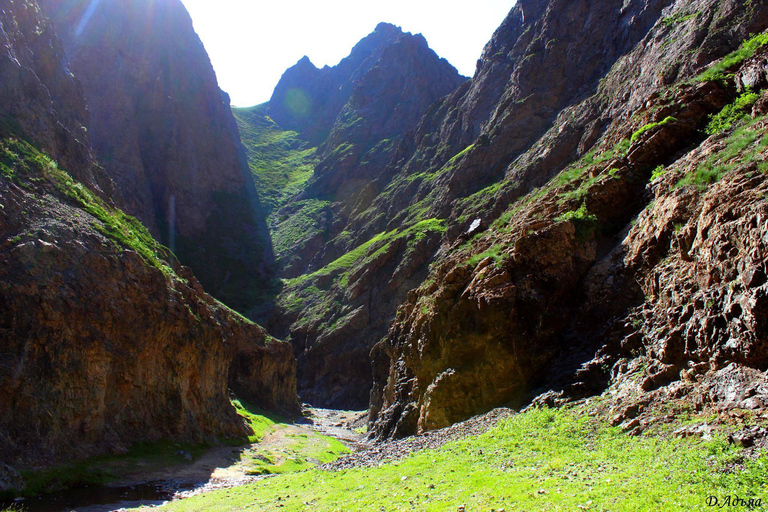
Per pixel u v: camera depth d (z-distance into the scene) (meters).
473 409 26.91
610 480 11.96
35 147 40.56
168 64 153.38
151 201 125.75
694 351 17.36
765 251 15.28
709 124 29.72
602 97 70.88
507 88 104.31
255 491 21.05
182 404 36.09
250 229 149.75
